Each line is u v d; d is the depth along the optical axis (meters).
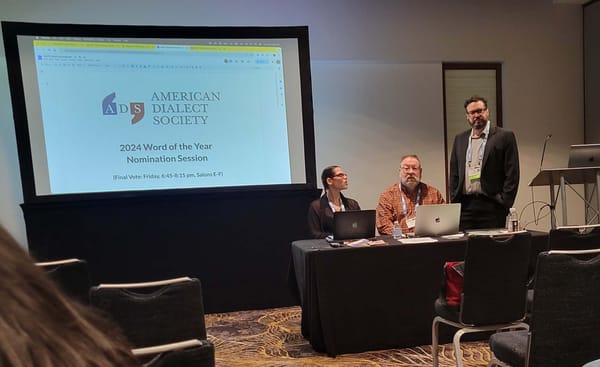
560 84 5.16
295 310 3.67
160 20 4.20
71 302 0.35
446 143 4.97
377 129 4.75
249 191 3.66
